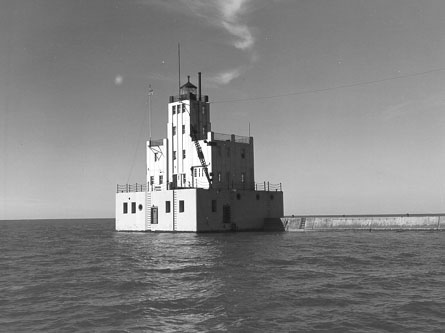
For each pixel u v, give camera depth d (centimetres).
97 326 2177
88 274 3769
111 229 15688
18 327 2166
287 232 8500
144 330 2111
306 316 2278
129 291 2978
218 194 8256
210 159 8362
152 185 9225
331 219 8538
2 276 3781
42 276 3731
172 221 8338
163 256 4934
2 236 11444
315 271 3653
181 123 8838
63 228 18575
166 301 2652
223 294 2809
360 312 2327
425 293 2731
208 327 2142
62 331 2098
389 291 2812
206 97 9019
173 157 8912
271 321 2209
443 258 4291
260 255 4794
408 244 5759
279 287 2998
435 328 2050
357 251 5034
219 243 6325
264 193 8944
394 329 2048
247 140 9038
